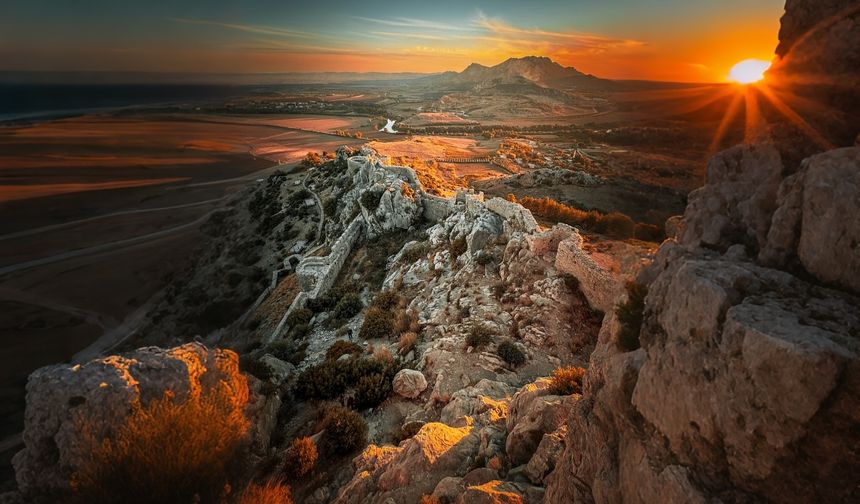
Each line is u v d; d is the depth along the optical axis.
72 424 11.09
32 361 50.97
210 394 12.96
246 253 68.00
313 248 60.38
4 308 64.12
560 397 12.31
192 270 72.94
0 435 36.44
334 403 19.47
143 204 119.62
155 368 12.52
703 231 6.83
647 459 5.58
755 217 6.29
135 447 10.20
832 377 3.94
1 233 96.62
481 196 40.00
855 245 4.71
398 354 23.28
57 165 167.88
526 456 11.09
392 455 13.21
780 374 4.18
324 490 13.38
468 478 10.73
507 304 24.20
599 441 7.00
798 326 4.35
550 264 25.62
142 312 64.06
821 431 4.11
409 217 45.31
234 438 12.65
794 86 6.70
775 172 6.34
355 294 35.47
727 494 4.70
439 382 18.34
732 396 4.61
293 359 26.66
